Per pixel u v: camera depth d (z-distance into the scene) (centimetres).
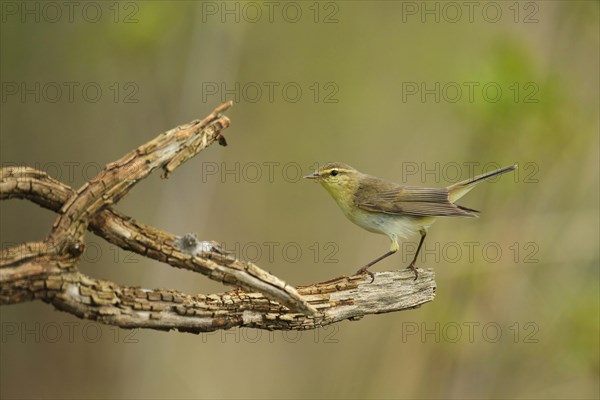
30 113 1452
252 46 1577
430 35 1561
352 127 1577
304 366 1477
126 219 592
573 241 1288
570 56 1323
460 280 1327
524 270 1307
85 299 562
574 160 1286
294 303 620
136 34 1298
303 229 1560
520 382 1316
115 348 1504
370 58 1590
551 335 1280
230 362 1486
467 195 1335
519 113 1211
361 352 1441
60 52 1434
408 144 1529
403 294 731
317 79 1588
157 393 1452
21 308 1492
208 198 1455
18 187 573
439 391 1344
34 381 1477
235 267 605
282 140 1574
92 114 1486
